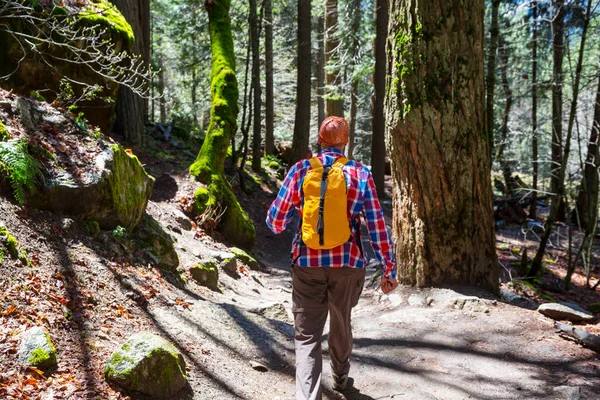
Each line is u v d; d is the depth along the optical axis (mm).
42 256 3799
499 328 4781
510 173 18281
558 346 4379
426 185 5770
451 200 5762
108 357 3090
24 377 2674
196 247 7164
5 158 3924
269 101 17625
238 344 4051
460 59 5699
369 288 6582
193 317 4227
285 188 3199
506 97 18141
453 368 4000
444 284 5840
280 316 5133
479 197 5852
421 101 5672
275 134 26234
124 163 5391
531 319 5004
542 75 18344
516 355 4223
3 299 3133
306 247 3078
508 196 17328
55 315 3289
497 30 9148
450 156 5715
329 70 18859
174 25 18891
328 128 3268
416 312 5371
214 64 10641
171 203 8570
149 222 5855
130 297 4012
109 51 7859
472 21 5750
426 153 5727
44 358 2805
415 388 3648
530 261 10773
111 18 8312
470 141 5766
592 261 11531
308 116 16406
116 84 8359
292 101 27984
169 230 7176
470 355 4234
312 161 3191
